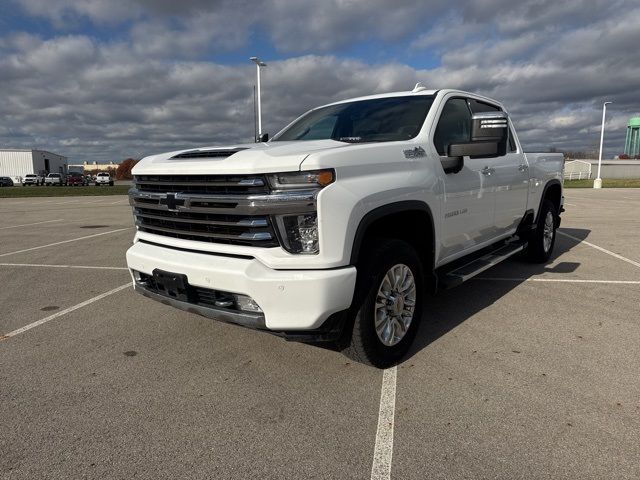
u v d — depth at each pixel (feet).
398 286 11.35
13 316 15.83
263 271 9.48
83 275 21.74
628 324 14.08
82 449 8.45
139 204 12.22
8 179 196.95
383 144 11.10
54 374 11.41
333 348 12.62
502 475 7.56
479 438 8.53
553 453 8.05
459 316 14.98
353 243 9.71
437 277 12.92
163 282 11.05
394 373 11.12
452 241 13.65
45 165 264.52
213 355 12.37
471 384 10.51
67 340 13.58
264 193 9.43
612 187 124.88
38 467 7.99
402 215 11.51
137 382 10.94
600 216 44.01
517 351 12.23
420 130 12.81
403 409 9.55
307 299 9.23
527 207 19.27
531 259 21.94
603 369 11.12
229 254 10.19
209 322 14.88
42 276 21.63
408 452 8.19
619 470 7.61
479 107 16.39
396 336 11.51
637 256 24.09
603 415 9.16
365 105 15.02
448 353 12.18
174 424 9.19
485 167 15.11
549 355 11.94
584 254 24.71
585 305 15.93
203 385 10.74
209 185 10.11
